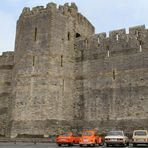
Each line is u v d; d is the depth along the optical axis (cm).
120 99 3562
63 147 2481
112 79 3688
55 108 3609
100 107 3681
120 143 2583
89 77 3878
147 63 3478
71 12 4234
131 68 3581
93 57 3925
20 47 3947
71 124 3769
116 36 3816
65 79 3841
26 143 3112
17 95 3731
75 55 4097
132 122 3406
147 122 3306
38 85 3641
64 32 3994
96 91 3772
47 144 2939
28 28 3950
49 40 3775
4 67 4691
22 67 3816
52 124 3506
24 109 3612
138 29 3656
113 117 3553
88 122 3716
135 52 3600
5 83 4588
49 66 3688
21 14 4153
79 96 3891
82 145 2708
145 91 3416
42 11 3934
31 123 3512
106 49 3850
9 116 3878
